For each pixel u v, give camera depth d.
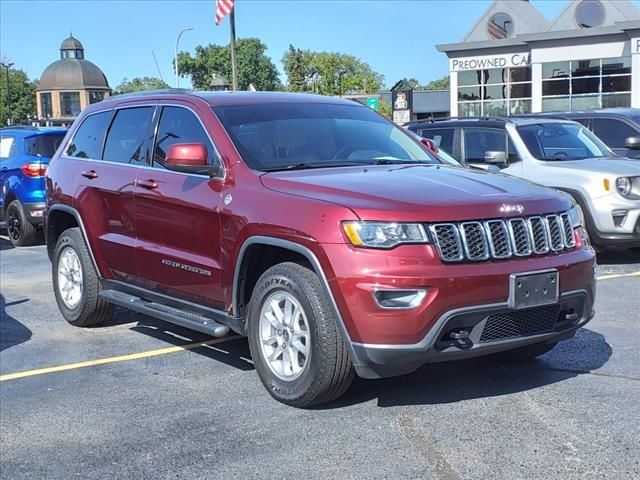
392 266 4.02
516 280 4.18
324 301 4.26
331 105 6.09
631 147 10.52
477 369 5.23
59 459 4.04
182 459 3.96
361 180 4.61
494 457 3.83
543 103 34.62
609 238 8.96
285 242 4.41
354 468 3.77
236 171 4.99
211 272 5.04
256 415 4.52
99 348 6.15
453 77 37.44
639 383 4.83
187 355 5.88
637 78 31.34
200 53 91.81
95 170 6.36
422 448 3.97
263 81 94.50
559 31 33.19
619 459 3.75
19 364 5.77
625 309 6.84
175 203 5.32
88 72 108.19
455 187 4.53
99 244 6.26
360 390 4.88
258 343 4.73
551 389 4.78
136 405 4.79
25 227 12.15
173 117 5.75
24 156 12.17
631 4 34.78
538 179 9.47
